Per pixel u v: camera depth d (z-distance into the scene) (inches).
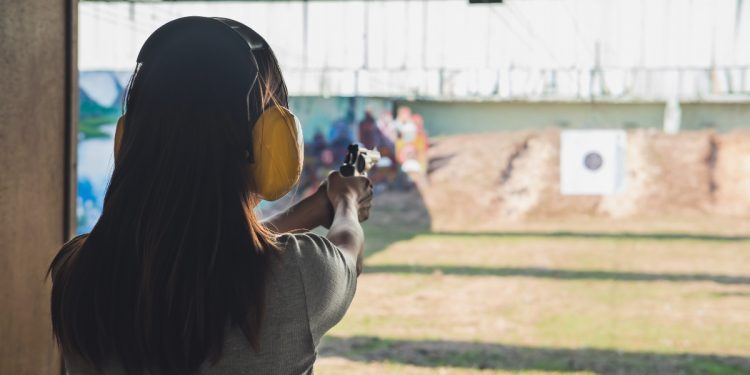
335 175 38.9
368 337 229.0
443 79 612.4
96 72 410.9
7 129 67.8
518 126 600.4
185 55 30.6
